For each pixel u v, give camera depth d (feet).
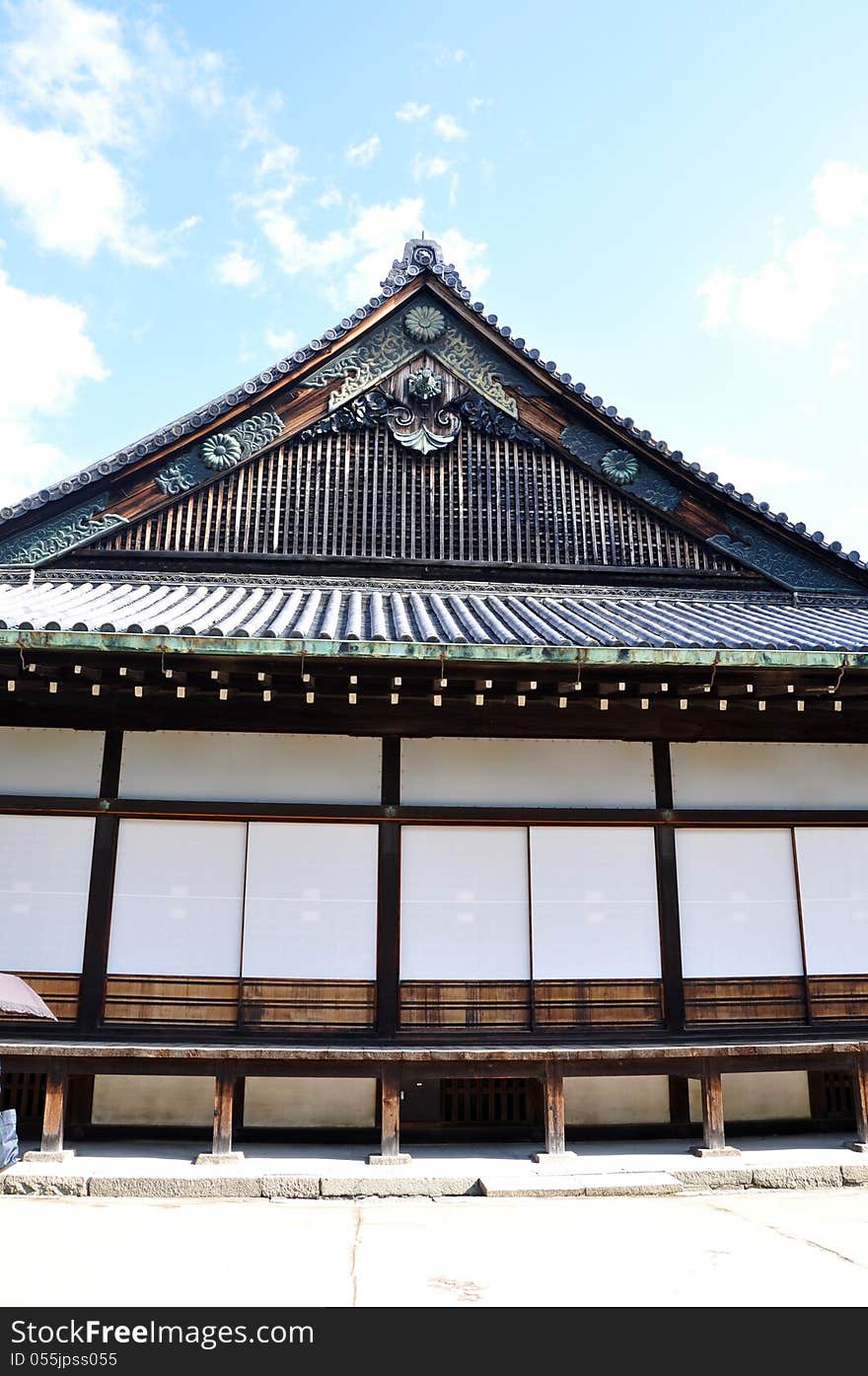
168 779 25.34
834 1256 17.54
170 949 24.36
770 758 27.25
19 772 25.11
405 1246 18.07
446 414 35.29
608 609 31.42
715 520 35.60
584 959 25.26
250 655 22.16
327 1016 24.22
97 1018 23.86
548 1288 15.75
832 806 27.14
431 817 25.57
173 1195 21.71
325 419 34.71
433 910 25.13
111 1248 17.71
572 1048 24.21
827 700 26.08
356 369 35.24
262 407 34.37
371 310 35.12
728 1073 26.27
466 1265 16.93
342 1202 21.59
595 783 26.43
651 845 26.27
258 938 24.54
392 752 25.99
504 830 25.88
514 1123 27.07
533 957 25.11
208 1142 25.88
